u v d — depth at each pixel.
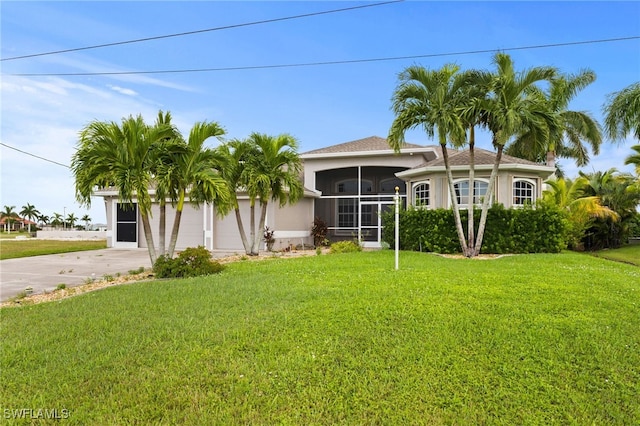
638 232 23.62
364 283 7.23
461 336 4.50
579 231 17.48
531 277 7.84
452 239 14.20
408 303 5.69
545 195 19.27
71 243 26.44
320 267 9.76
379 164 20.67
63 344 4.56
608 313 5.35
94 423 3.04
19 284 9.76
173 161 10.98
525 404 3.29
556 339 4.42
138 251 19.17
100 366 3.95
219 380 3.63
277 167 15.51
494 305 5.61
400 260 11.12
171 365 3.93
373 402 3.31
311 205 22.02
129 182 9.85
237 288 7.17
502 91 12.11
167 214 20.56
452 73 12.84
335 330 4.70
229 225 19.56
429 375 3.70
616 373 3.76
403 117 12.59
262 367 3.86
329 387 3.52
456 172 16.02
